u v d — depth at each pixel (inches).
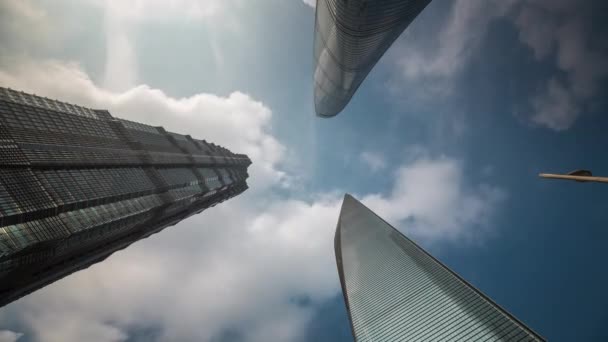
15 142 4446.4
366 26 4237.2
